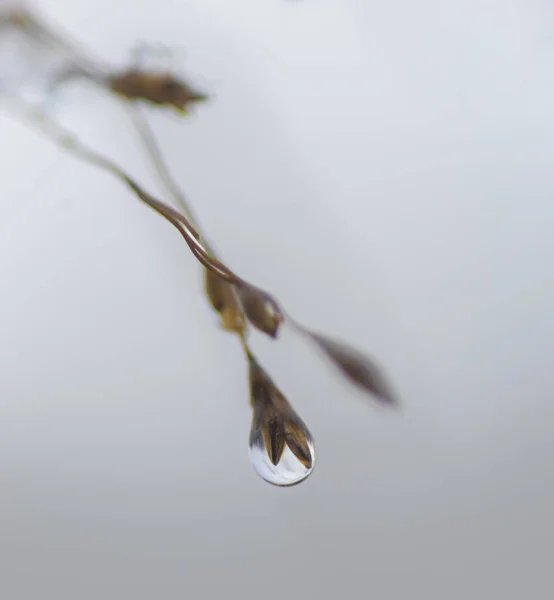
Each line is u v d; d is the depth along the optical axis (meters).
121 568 0.09
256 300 0.08
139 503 0.09
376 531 0.09
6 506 0.09
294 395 0.09
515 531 0.09
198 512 0.09
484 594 0.09
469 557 0.09
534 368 0.09
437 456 0.09
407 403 0.09
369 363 0.09
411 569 0.09
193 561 0.09
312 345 0.09
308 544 0.09
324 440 0.09
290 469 0.08
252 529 0.09
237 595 0.09
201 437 0.09
